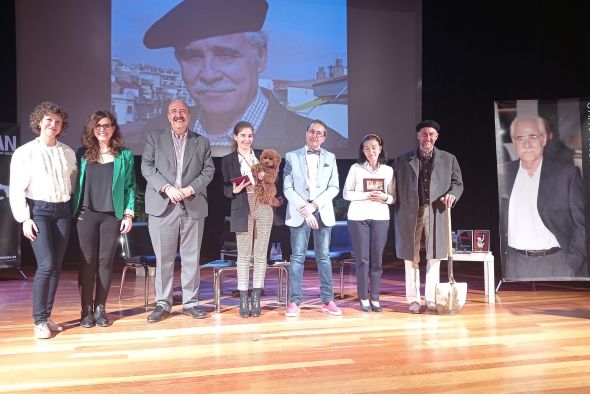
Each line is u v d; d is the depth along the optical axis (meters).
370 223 4.20
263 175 3.96
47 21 7.10
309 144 4.18
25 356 2.94
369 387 2.44
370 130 8.03
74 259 8.23
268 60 7.70
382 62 8.07
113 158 3.68
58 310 4.30
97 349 3.08
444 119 8.20
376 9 8.04
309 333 3.46
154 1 7.40
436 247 4.15
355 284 6.00
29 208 3.39
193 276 4.02
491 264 4.62
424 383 2.49
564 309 4.29
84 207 3.60
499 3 7.71
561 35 7.27
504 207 5.00
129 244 5.02
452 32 8.07
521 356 2.93
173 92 7.45
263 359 2.87
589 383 2.49
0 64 6.89
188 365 2.77
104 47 7.25
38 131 3.46
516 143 4.97
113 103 7.29
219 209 8.45
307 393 2.37
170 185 3.84
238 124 4.18
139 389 2.42
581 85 7.16
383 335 3.41
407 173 4.19
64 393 2.37
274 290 5.52
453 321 3.83
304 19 7.82
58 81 7.14
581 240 4.91
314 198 4.12
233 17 7.60
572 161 4.93
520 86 7.66
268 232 4.05
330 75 7.90
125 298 4.96
